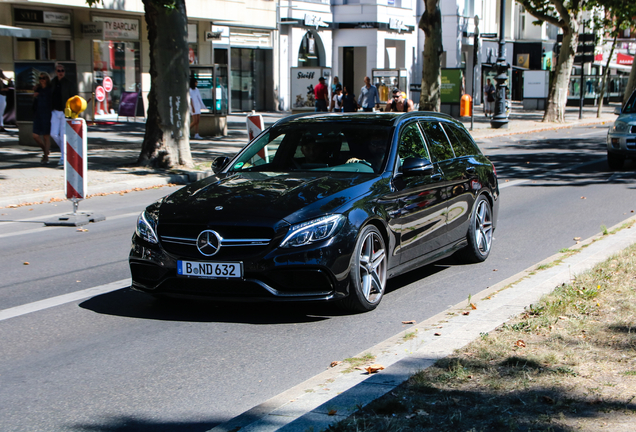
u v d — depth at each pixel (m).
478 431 3.43
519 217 11.02
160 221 5.81
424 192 6.77
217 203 5.81
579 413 3.60
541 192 13.77
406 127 7.05
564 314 5.35
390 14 43.59
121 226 10.60
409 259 6.64
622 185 14.49
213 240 5.54
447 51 49.28
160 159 16.67
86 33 28.17
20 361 4.98
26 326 5.80
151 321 5.90
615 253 7.41
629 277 6.37
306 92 30.69
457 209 7.39
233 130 27.03
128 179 14.98
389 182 6.37
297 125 7.18
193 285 5.69
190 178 15.92
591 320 5.17
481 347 4.63
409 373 4.19
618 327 4.98
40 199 12.91
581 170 17.28
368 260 5.98
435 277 7.38
